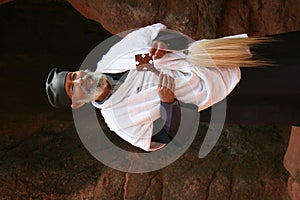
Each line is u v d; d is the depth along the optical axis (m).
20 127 6.63
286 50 2.54
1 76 7.68
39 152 6.21
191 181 5.39
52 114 6.82
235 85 2.50
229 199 5.30
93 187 5.73
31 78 7.70
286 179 5.32
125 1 4.54
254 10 4.45
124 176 5.46
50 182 5.84
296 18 4.32
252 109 2.53
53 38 8.27
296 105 2.49
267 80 2.49
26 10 8.27
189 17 4.45
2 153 6.20
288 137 5.78
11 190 5.73
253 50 2.54
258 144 5.73
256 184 5.32
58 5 8.28
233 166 5.50
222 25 4.49
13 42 8.15
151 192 5.37
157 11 4.49
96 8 4.76
